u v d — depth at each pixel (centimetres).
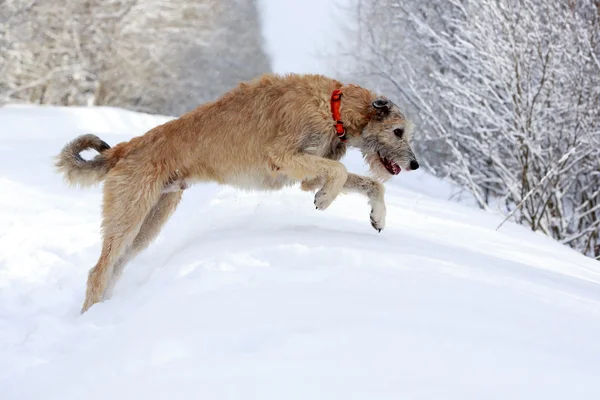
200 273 439
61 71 2739
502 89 1377
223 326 335
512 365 285
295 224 608
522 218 1324
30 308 552
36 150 1277
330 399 252
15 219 806
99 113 1888
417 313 349
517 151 1323
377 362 283
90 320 462
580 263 792
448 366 281
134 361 319
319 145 590
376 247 507
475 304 383
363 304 359
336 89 602
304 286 392
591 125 1296
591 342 336
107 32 2831
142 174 586
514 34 1288
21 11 2597
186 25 3012
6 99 2589
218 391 266
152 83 2986
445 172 1653
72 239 738
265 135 586
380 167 624
